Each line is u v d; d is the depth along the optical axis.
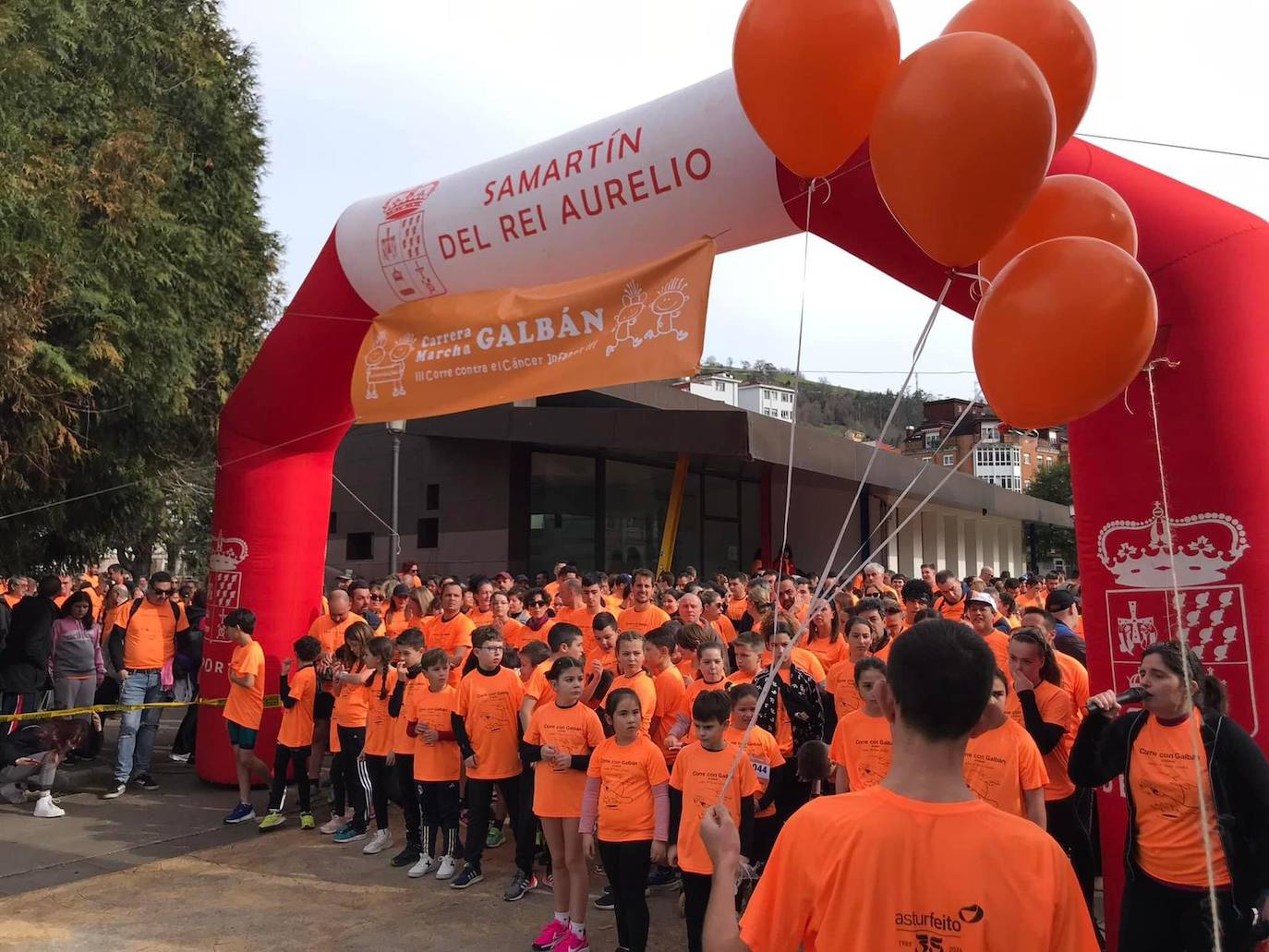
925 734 1.68
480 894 5.67
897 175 3.06
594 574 7.96
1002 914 1.55
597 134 6.18
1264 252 4.35
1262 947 3.48
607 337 6.10
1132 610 4.43
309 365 7.77
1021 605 10.07
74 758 9.20
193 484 15.79
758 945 1.69
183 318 11.45
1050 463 48.78
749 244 5.92
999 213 3.03
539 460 16.55
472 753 5.82
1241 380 4.21
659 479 18.34
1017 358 3.10
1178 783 3.31
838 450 14.88
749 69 3.57
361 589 8.67
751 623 7.50
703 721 4.23
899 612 6.73
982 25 3.49
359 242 7.34
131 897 5.69
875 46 3.38
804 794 5.23
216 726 8.38
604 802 4.52
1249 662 4.09
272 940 4.99
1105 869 4.50
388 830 6.73
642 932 4.42
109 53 11.16
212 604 8.41
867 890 1.60
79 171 9.69
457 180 6.95
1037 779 3.80
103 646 9.91
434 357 6.91
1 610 8.42
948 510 24.83
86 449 10.41
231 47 13.41
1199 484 4.24
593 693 5.87
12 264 8.36
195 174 12.37
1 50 8.78
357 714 6.84
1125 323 2.99
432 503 17.42
